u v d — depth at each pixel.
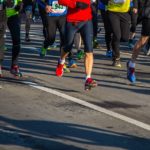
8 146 9.93
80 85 15.27
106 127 11.15
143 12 15.36
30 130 10.88
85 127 11.13
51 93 14.06
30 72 17.12
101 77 16.67
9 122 11.41
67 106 12.77
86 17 14.07
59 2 14.01
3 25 14.59
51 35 19.12
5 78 15.91
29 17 26.61
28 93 14.02
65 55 16.20
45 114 12.05
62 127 11.10
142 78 16.75
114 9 17.80
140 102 13.45
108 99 13.63
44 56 20.86
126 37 18.33
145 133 10.80
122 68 18.56
